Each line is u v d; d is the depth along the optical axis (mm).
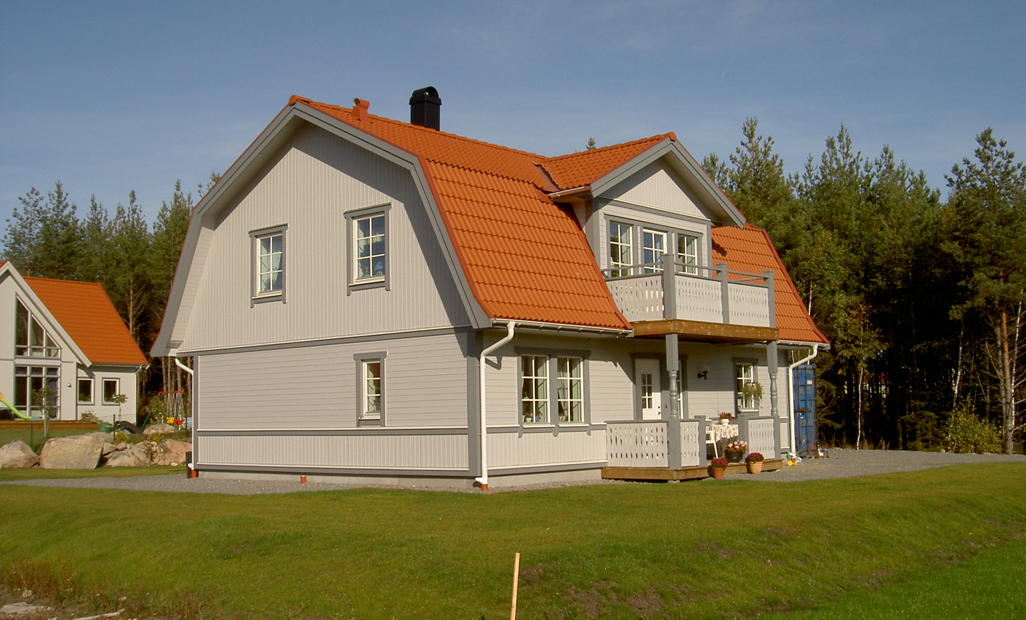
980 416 37969
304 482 20234
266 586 11070
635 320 19781
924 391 38938
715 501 15312
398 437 18641
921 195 46406
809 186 53344
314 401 20234
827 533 13359
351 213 19781
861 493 16547
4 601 12398
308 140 20719
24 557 13500
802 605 11203
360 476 19266
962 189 37094
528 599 10086
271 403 21078
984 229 35219
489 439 17484
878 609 11062
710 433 21141
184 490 19094
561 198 20250
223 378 22141
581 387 19500
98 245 65688
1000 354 35906
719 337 20719
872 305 40250
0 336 40562
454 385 17812
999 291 33938
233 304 22000
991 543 14914
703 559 11531
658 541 11742
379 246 19328
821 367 37781
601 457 19656
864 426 42188
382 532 12414
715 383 23422
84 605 11852
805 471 21750
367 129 19641
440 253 18188
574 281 18984
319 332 20219
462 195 18266
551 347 18812
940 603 11414
